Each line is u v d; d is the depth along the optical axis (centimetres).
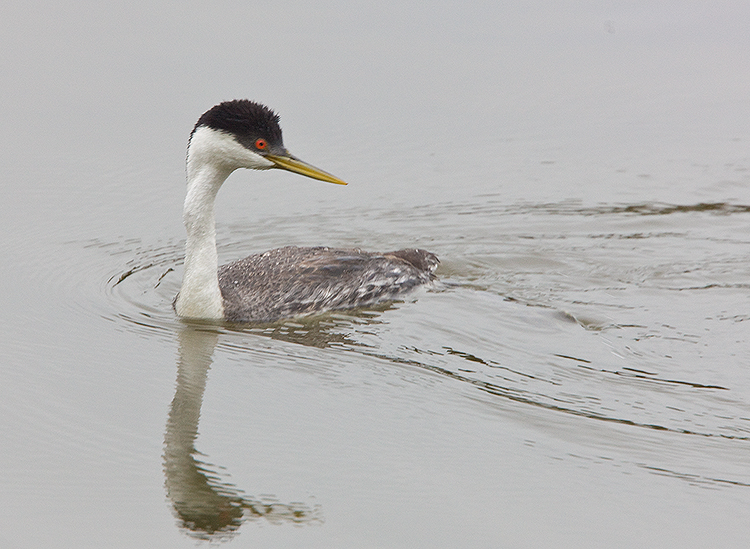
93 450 1109
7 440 1121
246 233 1819
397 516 1000
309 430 1162
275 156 1420
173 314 1469
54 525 973
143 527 975
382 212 1897
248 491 1038
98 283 1577
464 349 1371
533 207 1912
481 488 1051
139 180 1953
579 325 1442
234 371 1303
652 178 2023
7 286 1546
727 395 1244
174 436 1141
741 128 2222
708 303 1520
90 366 1303
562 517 1002
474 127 2202
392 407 1217
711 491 1050
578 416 1196
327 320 1466
